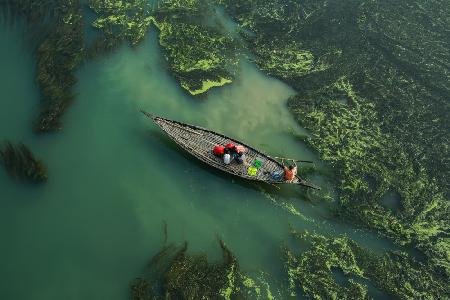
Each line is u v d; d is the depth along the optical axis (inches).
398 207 683.4
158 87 804.0
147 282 553.0
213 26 957.8
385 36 992.9
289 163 718.5
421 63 938.1
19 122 706.8
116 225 615.2
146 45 879.1
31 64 794.2
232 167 671.1
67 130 713.0
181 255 581.3
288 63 905.5
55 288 546.6
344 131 788.0
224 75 850.1
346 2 1079.6
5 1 895.7
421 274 605.3
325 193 689.6
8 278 548.7
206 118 767.1
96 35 876.6
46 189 636.7
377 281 593.0
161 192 660.7
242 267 588.1
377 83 882.1
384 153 758.5
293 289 573.9
